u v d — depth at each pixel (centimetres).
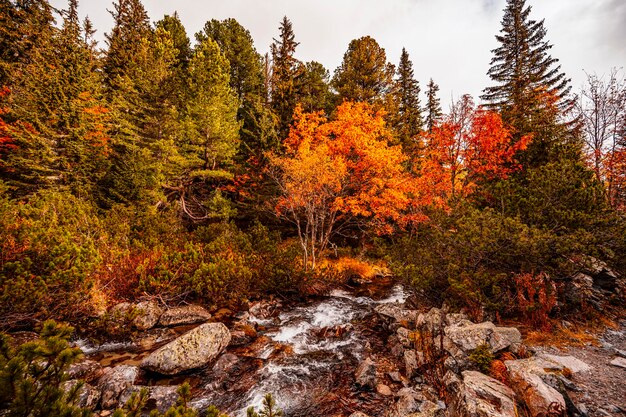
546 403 371
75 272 757
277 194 1794
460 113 1408
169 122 1808
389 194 1566
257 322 1020
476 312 710
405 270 912
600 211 884
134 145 1680
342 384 652
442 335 604
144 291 966
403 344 755
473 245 798
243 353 787
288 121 2233
